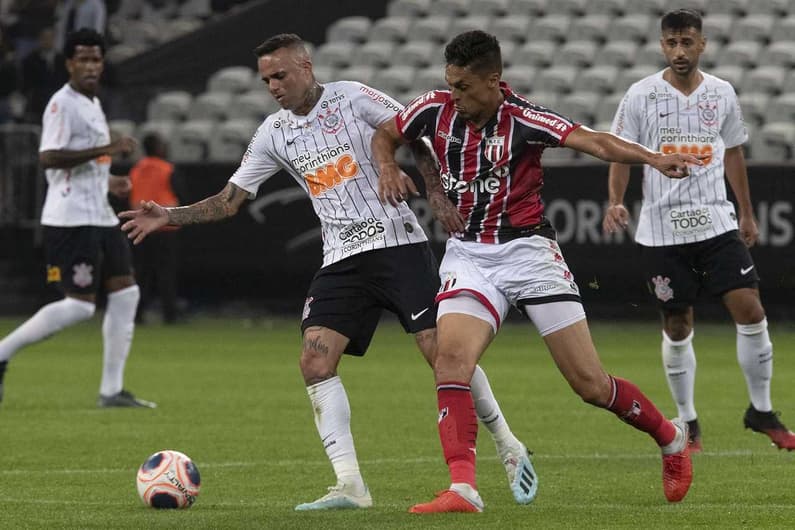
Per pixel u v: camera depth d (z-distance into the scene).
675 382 32.34
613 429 35.91
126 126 84.88
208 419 38.47
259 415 39.41
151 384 47.78
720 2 81.25
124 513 23.12
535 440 33.91
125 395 41.59
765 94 76.00
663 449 24.14
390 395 43.97
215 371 52.06
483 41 21.98
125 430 36.09
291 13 88.44
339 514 22.62
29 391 45.88
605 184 67.69
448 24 86.44
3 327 70.81
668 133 32.12
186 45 87.88
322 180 24.72
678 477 24.19
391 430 35.91
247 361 55.81
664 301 32.38
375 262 24.52
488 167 22.62
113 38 93.69
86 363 55.97
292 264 73.12
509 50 83.19
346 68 85.88
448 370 22.47
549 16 85.19
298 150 24.83
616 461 30.25
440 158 23.12
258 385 47.47
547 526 21.14
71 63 40.25
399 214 24.67
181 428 36.53
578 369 22.81
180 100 85.75
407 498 25.45
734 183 33.22
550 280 22.73
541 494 25.56
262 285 76.75
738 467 29.16
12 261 78.06
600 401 23.17
